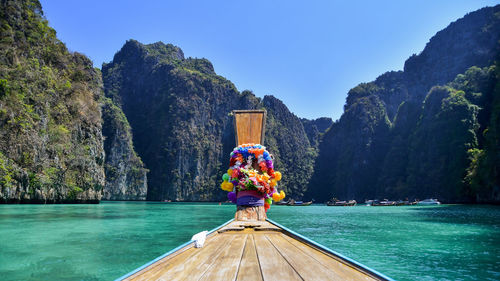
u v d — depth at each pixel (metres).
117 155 116.38
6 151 36.22
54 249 10.07
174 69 156.62
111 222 19.80
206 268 3.31
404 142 128.00
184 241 12.16
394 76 175.62
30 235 12.90
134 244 11.34
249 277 2.96
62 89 49.81
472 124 91.19
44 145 41.88
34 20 50.53
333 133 178.25
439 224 22.64
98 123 55.94
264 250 4.27
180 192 130.88
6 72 39.88
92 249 10.20
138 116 153.88
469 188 75.50
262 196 7.96
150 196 130.38
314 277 2.96
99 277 7.02
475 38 131.62
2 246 10.49
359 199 136.25
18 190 36.53
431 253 11.19
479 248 12.17
